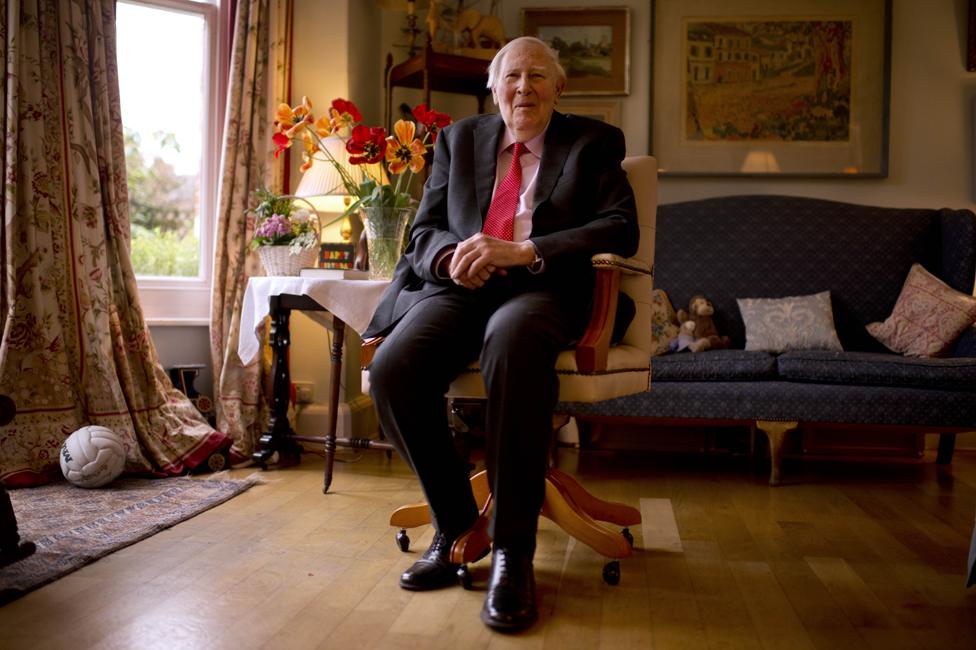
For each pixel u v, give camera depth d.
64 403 3.02
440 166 2.19
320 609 1.71
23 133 3.03
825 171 4.33
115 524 2.34
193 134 3.85
